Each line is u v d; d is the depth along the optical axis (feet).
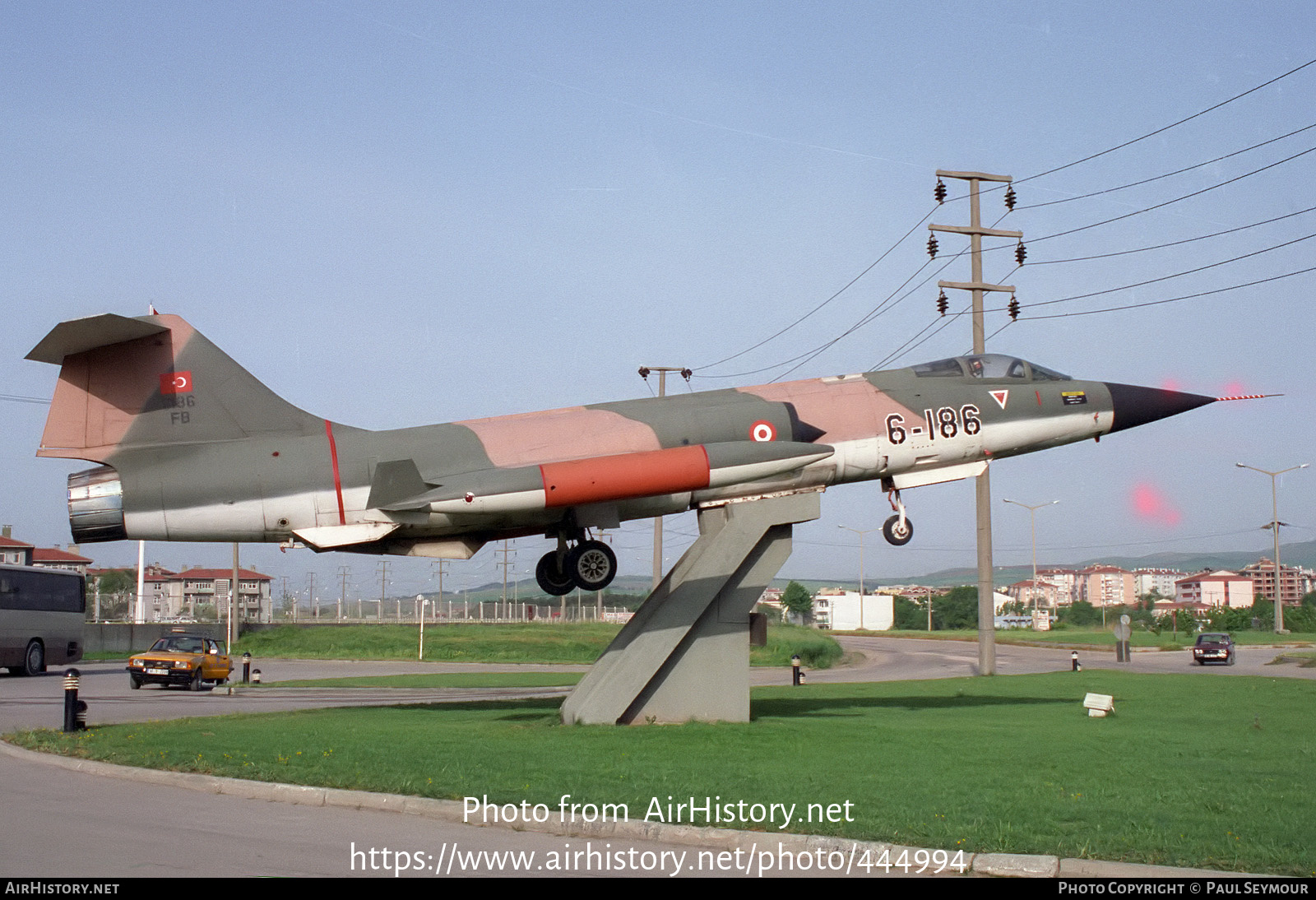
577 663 169.89
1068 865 23.99
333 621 316.40
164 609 382.63
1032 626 435.53
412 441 54.75
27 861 24.56
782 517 52.26
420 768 35.50
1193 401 64.59
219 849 25.94
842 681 101.60
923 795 31.55
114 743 42.65
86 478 53.26
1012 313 99.66
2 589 111.45
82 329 50.16
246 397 54.75
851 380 61.41
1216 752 41.88
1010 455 62.54
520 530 56.75
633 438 55.42
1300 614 360.48
